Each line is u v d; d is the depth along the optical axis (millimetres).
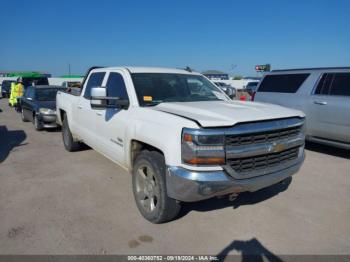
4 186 4969
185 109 3691
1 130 10492
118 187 4914
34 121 10539
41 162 6312
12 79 34844
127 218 3885
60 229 3605
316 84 7250
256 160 3355
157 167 3514
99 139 5117
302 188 4938
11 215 3947
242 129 3182
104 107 4387
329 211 4133
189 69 5582
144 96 4277
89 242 3342
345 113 6523
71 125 6508
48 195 4598
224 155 3094
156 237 3453
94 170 5758
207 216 3949
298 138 3787
